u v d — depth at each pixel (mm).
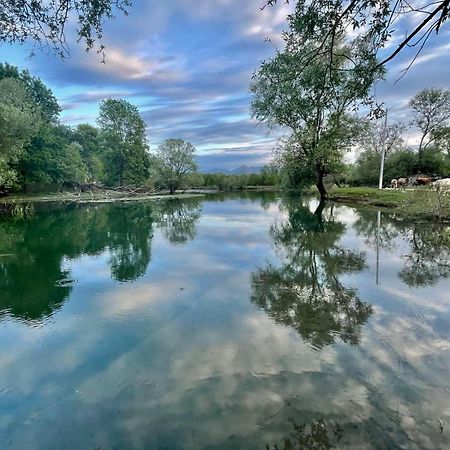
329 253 10312
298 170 29219
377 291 6773
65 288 7520
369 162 37000
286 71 5172
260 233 14344
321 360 4262
